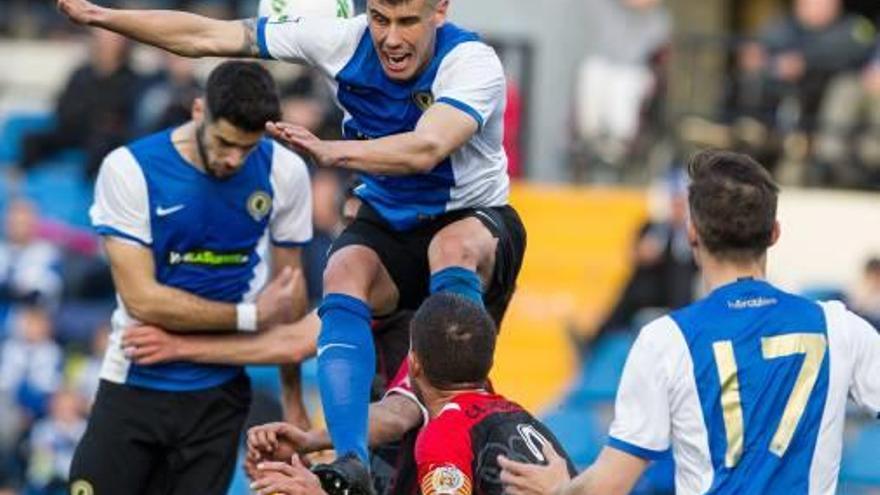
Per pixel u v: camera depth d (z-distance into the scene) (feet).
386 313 56.13
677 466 50.08
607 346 115.96
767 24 143.64
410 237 55.47
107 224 63.16
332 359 52.31
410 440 53.98
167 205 62.80
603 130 133.69
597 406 111.96
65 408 116.67
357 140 51.98
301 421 65.82
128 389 64.59
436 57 53.06
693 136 134.72
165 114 123.13
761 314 49.98
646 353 49.80
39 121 155.22
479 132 53.31
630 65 133.28
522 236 56.65
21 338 121.39
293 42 54.24
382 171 50.42
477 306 51.85
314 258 108.27
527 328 126.62
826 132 133.08
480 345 51.34
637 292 117.08
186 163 62.95
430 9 52.31
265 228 64.28
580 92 133.69
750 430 49.39
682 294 116.06
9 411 118.52
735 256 50.34
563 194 131.85
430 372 51.47
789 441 49.49
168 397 64.49
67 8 53.98
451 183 54.70
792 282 129.90
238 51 54.49
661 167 133.90
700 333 49.75
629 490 49.70
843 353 50.24
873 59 132.67
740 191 49.96
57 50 168.25
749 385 49.47
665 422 49.65
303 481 49.32
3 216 138.82
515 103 132.87
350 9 56.75
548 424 108.88
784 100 133.28
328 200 109.50
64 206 137.80
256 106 60.90
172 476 65.46
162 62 140.97
